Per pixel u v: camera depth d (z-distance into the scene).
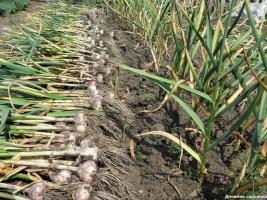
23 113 1.07
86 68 1.51
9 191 0.80
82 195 0.82
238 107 1.30
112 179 0.91
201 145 0.99
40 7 2.94
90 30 2.21
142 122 1.26
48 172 0.87
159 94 1.42
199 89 0.96
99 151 0.96
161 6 1.57
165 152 1.07
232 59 0.94
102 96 1.28
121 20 2.68
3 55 1.47
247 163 0.83
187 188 0.93
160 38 1.66
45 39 1.62
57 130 1.03
